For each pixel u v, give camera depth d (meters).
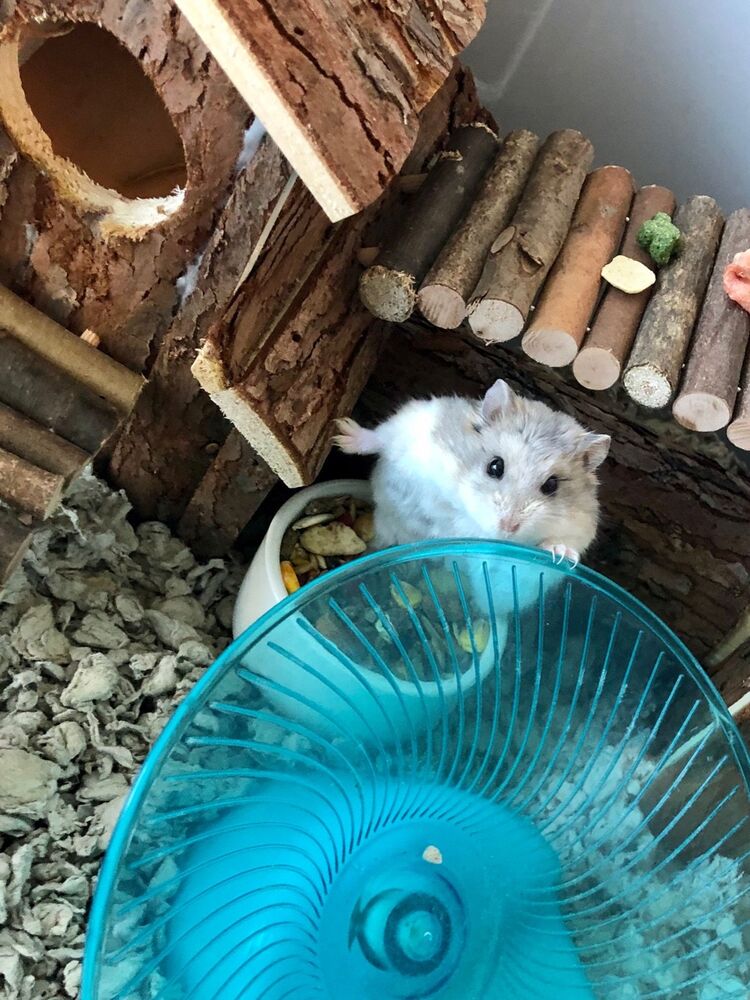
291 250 0.18
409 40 0.14
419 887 0.17
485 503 0.20
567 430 0.20
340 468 0.27
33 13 0.16
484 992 0.17
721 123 0.25
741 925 0.16
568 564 0.16
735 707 0.20
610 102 0.26
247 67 0.13
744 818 0.16
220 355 0.17
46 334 0.19
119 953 0.12
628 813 0.18
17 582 0.21
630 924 0.17
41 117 0.22
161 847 0.13
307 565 0.22
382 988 0.16
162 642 0.22
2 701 0.20
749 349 0.19
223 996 0.14
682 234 0.21
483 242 0.19
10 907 0.17
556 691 0.18
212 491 0.23
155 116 0.22
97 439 0.20
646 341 0.18
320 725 0.16
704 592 0.24
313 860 0.16
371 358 0.22
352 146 0.13
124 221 0.18
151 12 0.16
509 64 0.26
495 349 0.22
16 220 0.19
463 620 0.17
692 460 0.21
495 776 0.18
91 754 0.20
